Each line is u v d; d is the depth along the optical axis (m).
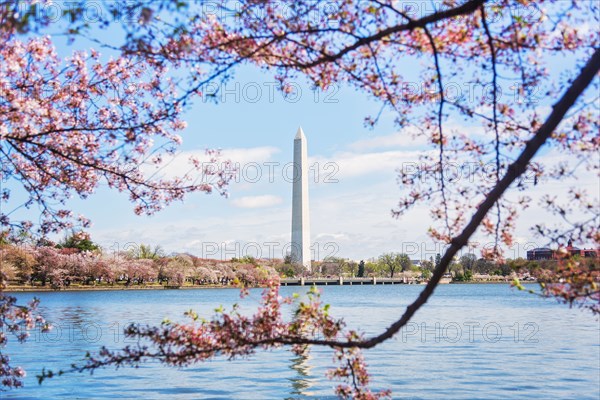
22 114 11.30
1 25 6.46
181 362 8.49
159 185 13.02
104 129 11.27
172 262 145.38
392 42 8.53
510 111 8.86
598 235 8.06
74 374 24.64
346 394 9.77
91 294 113.25
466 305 80.38
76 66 12.22
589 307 8.09
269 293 9.12
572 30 8.29
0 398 20.50
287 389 22.22
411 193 9.33
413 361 28.41
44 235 13.25
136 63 12.42
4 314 12.29
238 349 8.45
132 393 21.56
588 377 24.30
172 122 12.23
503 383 23.09
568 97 6.83
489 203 7.12
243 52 8.25
